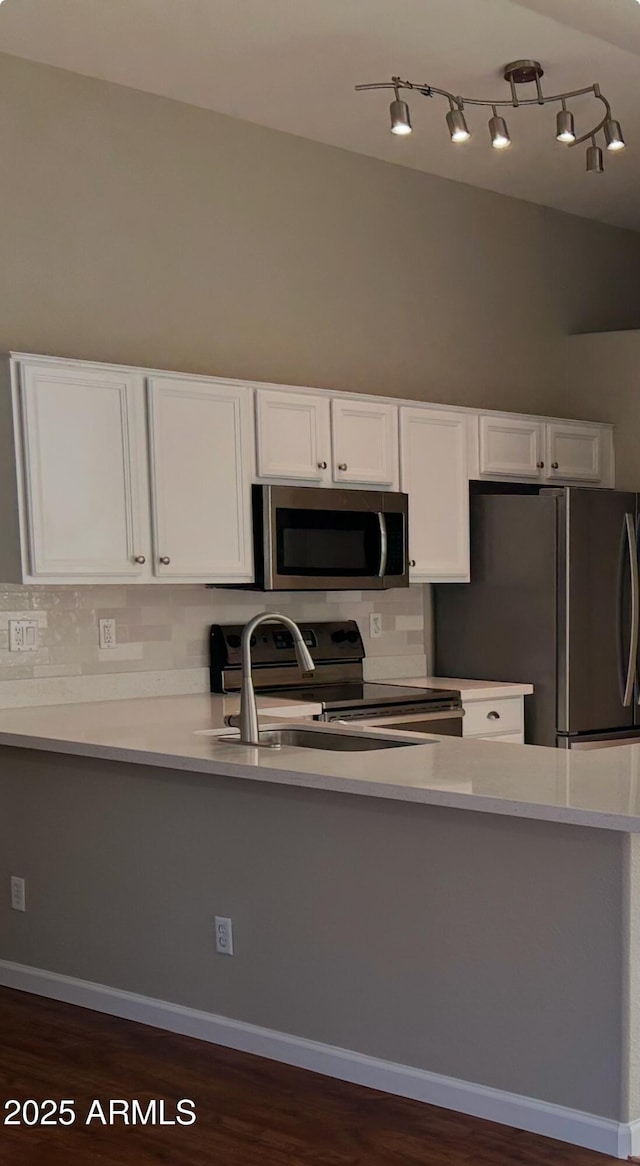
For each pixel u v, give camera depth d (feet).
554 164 17.57
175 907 11.31
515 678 17.17
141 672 14.84
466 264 18.58
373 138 16.51
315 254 16.61
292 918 10.46
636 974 8.60
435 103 15.06
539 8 12.46
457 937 9.44
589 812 7.93
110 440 13.30
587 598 16.80
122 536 13.41
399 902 9.78
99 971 11.96
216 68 14.01
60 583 12.89
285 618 11.35
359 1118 9.38
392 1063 9.85
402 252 17.71
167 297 14.98
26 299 13.67
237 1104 9.68
